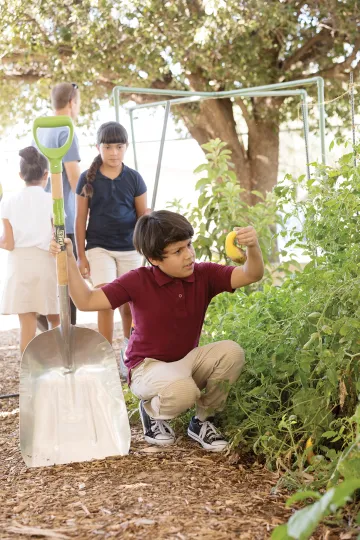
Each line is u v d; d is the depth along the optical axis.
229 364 2.79
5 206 4.07
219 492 2.31
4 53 9.02
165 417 2.79
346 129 10.11
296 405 2.53
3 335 6.55
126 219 4.10
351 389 2.56
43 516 2.12
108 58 9.13
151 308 2.81
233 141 10.29
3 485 2.46
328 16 9.30
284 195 3.13
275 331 2.88
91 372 2.90
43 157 4.15
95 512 2.14
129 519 2.07
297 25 8.94
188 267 2.76
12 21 8.82
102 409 2.84
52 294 4.11
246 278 2.80
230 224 4.02
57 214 2.76
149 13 8.61
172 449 2.80
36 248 4.06
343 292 2.58
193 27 8.57
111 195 4.05
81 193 4.03
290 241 3.06
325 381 2.54
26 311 4.07
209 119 10.14
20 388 2.80
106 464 2.63
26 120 10.65
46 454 2.70
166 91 4.77
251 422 2.73
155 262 2.79
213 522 2.03
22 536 1.97
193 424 2.89
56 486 2.41
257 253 2.72
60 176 2.75
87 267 4.14
